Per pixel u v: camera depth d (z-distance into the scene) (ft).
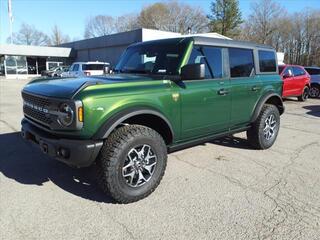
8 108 36.52
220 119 16.05
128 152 11.92
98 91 11.49
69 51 141.28
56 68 121.08
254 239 10.12
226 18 202.69
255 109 18.40
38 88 13.23
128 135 11.93
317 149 20.22
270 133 19.89
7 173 15.39
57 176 15.05
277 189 13.82
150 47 15.87
